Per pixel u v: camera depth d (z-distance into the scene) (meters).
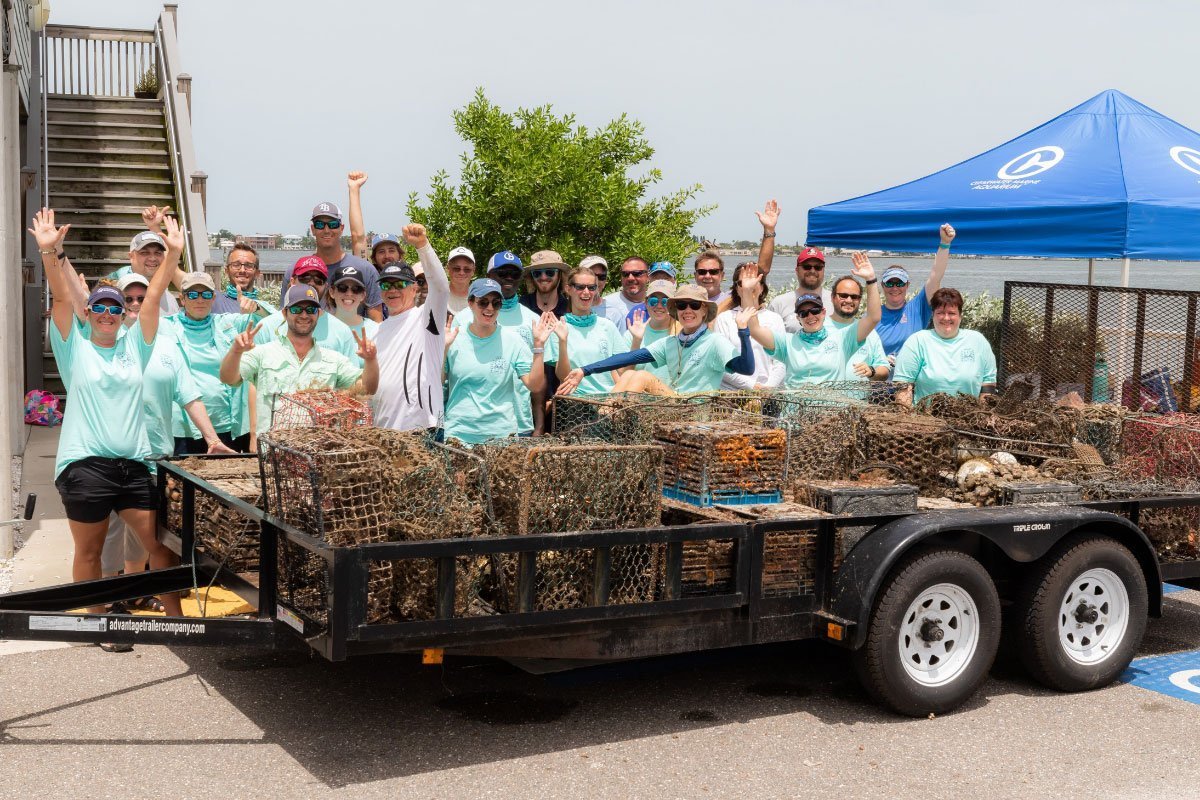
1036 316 9.99
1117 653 6.31
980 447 7.02
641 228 15.98
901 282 9.51
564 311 9.33
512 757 5.20
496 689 6.12
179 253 6.78
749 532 5.51
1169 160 10.20
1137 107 11.23
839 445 6.51
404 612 5.06
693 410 6.78
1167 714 5.92
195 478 6.07
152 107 19.16
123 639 5.12
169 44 19.23
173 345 6.96
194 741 5.30
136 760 5.07
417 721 5.62
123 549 7.14
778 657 6.77
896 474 6.54
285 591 5.30
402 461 5.15
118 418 6.39
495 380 7.39
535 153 15.81
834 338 8.27
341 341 7.63
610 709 5.86
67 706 5.72
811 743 5.43
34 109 17.00
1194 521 6.82
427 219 16.11
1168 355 8.80
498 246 15.81
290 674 6.27
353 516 4.84
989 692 6.25
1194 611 7.95
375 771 5.00
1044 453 7.09
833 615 5.66
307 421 6.25
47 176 16.39
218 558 5.98
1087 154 10.41
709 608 5.42
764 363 8.77
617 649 5.31
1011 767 5.17
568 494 5.27
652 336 8.44
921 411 7.45
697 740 5.45
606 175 16.34
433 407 7.11
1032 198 9.91
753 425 6.19
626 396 7.08
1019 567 6.24
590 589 5.31
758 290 8.52
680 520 5.94
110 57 20.73
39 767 4.97
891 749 5.37
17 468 11.15
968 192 10.58
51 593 5.83
